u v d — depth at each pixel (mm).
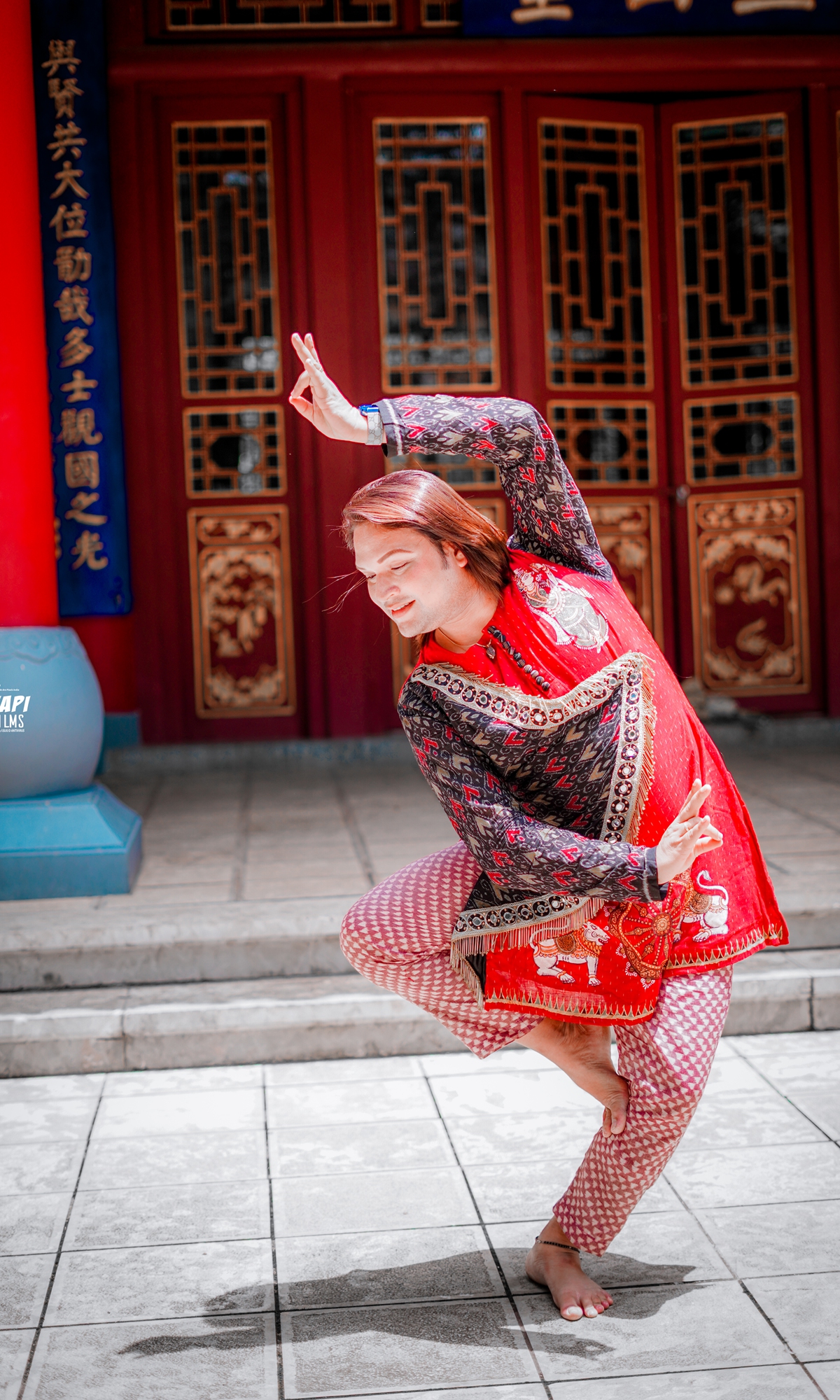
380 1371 1688
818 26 5883
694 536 6328
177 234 5914
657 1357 1699
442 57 5801
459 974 1833
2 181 3590
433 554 1618
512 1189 2211
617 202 6145
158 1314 1840
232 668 6094
